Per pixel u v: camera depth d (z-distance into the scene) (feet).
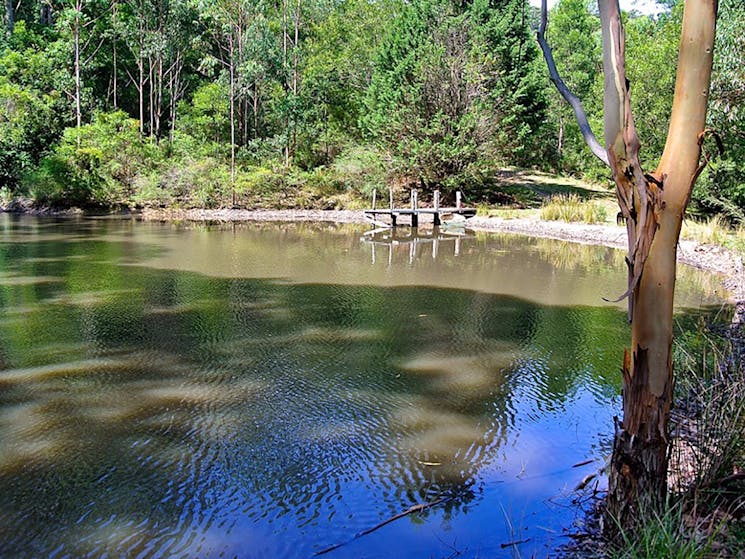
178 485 11.26
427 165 68.18
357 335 21.25
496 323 23.03
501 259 38.91
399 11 92.27
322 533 9.80
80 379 16.66
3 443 12.86
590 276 33.09
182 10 90.43
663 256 8.02
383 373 17.39
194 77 103.96
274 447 12.78
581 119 8.88
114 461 12.13
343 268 34.91
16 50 92.17
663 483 8.52
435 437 13.29
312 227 58.29
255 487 11.21
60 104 82.28
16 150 76.89
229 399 15.37
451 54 69.46
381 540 9.59
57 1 95.20
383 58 78.23
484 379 16.97
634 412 8.46
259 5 86.02
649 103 57.52
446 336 21.21
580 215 57.16
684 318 23.16
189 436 13.26
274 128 96.02
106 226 56.44
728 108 34.27
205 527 9.96
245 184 72.69
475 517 10.19
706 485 9.32
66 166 71.77
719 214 44.86
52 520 10.13
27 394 15.55
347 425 13.88
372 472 11.75
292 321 22.99
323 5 97.19
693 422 12.14
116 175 74.74
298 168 81.10
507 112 70.18
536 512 10.27
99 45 94.17
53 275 31.58
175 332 21.31
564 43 97.25
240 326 22.20
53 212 68.59
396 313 24.44
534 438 13.24
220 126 93.97
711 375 14.33
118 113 80.84
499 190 76.74
